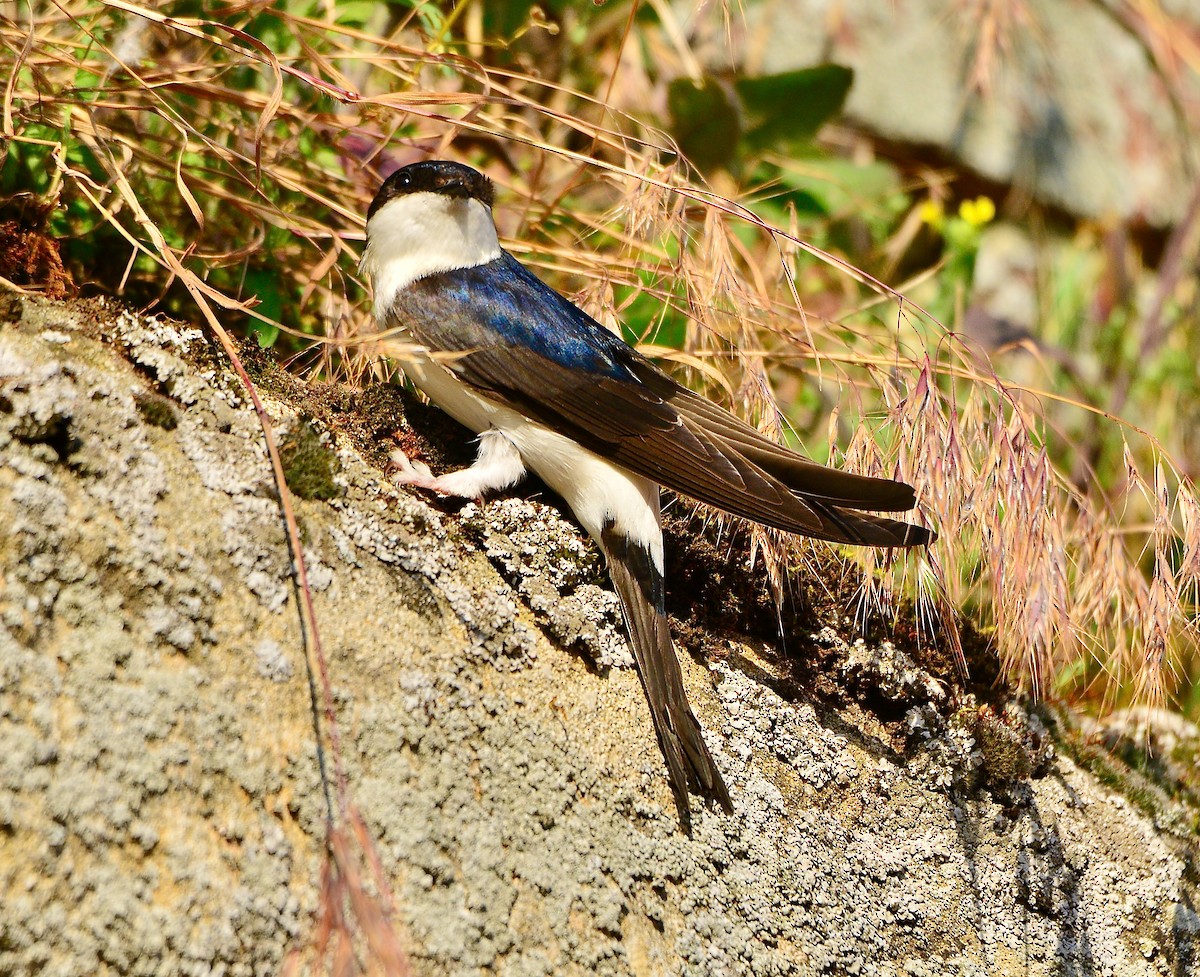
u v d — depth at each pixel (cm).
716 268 734
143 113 763
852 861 598
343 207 790
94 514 454
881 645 668
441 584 541
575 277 854
